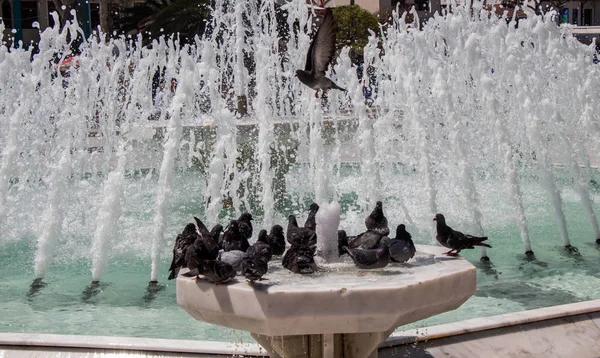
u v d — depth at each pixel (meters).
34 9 32.62
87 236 9.19
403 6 30.83
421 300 4.00
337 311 3.84
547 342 5.07
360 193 10.13
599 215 10.23
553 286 7.08
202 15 25.52
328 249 4.61
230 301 3.98
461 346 4.98
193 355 4.80
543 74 10.95
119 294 6.96
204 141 9.53
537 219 9.94
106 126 11.70
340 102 13.05
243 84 10.53
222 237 4.60
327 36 4.18
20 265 8.07
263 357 4.82
